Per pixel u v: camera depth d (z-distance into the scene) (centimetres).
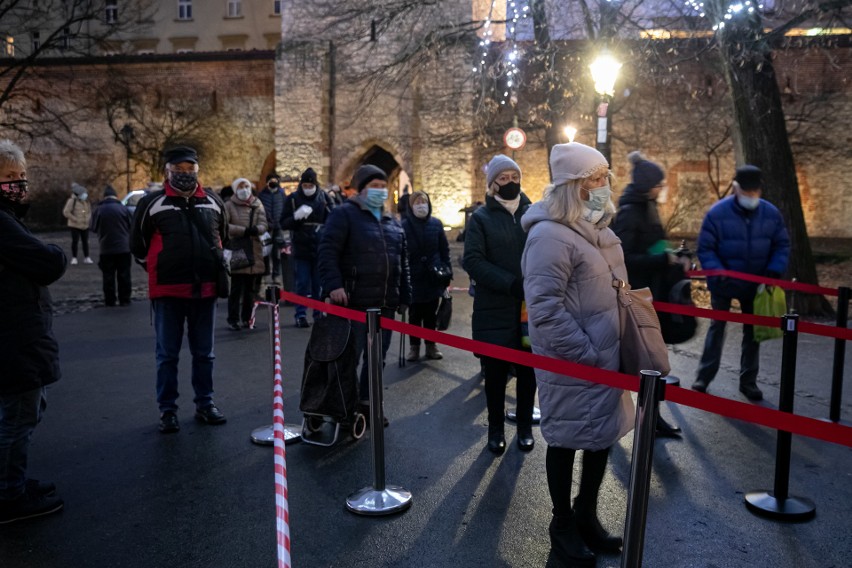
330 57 2712
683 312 404
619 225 447
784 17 1108
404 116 2667
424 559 330
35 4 2467
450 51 2569
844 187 2459
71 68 2855
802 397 605
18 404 361
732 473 437
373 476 388
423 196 728
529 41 1634
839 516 379
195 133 2920
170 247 504
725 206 589
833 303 1188
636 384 270
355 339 499
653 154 2470
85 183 2997
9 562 327
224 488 412
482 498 397
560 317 299
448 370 705
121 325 951
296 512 381
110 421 538
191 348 534
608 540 336
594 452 326
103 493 406
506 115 2458
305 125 2753
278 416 328
